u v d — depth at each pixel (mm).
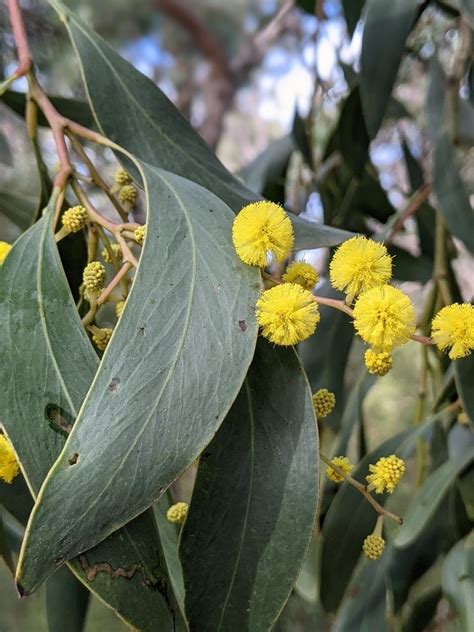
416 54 232
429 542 189
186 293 88
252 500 98
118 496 78
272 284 101
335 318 212
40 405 87
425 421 174
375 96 160
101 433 78
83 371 91
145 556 90
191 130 133
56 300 95
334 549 176
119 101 126
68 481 76
